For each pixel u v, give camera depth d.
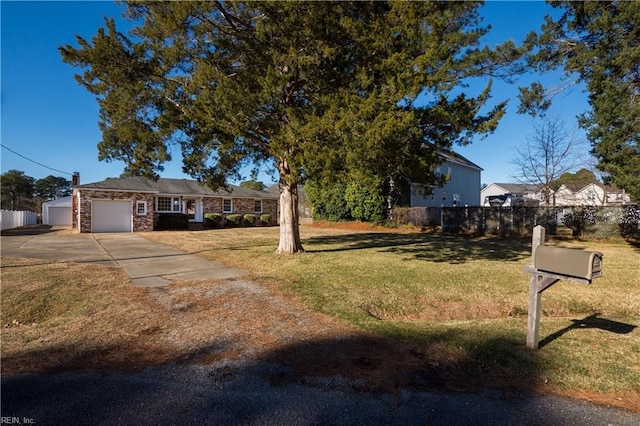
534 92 10.73
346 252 10.74
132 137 8.16
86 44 7.29
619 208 14.38
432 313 5.29
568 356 3.45
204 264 8.97
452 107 7.45
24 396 2.78
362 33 6.91
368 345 3.76
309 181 8.03
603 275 7.52
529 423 2.41
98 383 2.99
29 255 10.65
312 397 2.74
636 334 4.11
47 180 57.81
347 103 6.74
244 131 7.83
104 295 5.87
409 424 2.40
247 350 3.65
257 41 7.70
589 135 9.16
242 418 2.46
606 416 2.50
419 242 14.27
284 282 6.64
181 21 7.12
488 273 7.52
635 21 7.85
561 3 9.51
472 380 3.04
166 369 3.27
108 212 21.20
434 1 6.96
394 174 8.54
